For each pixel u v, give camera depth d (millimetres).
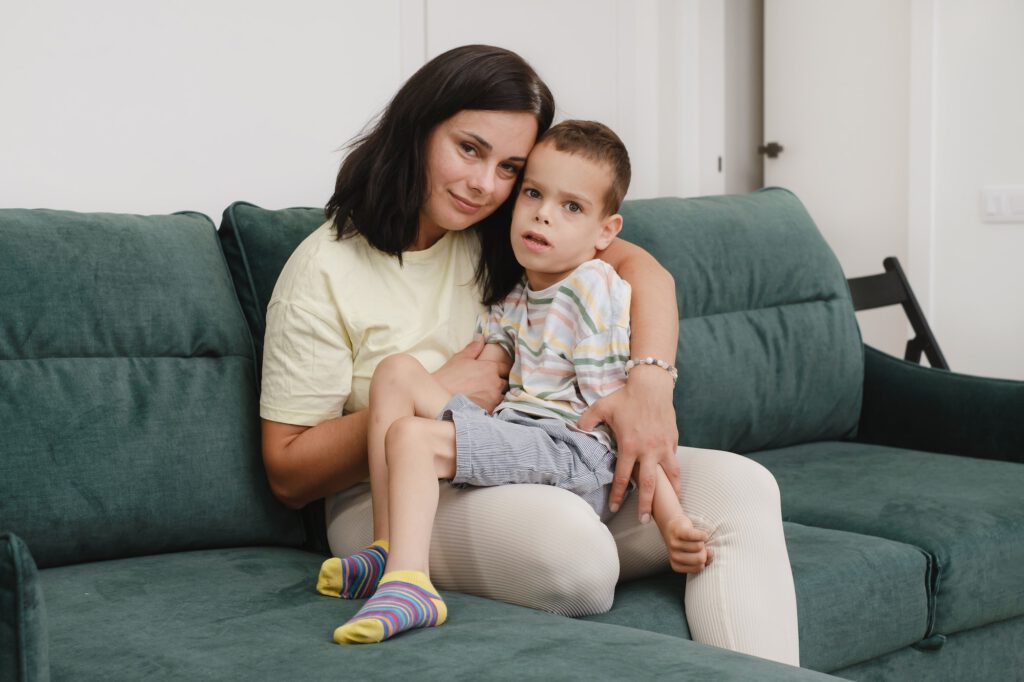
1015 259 3465
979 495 2102
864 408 2709
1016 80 3418
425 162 1728
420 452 1443
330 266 1736
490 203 1761
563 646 1219
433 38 2816
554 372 1664
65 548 1634
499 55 1736
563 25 3172
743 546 1524
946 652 1924
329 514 1791
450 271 1848
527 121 1734
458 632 1283
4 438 1598
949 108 3570
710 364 2367
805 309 2615
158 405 1736
